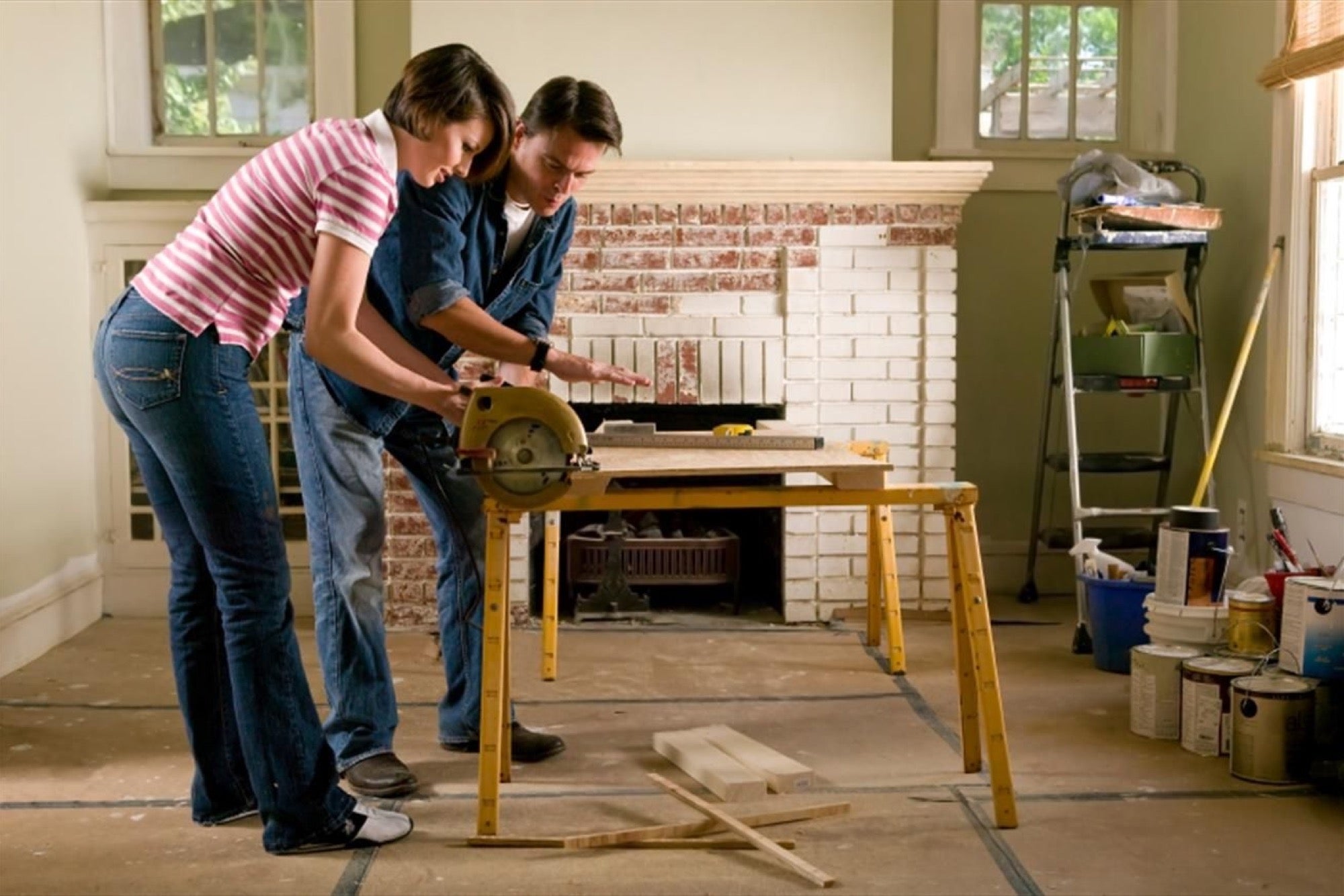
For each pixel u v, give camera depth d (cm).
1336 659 316
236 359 244
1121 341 458
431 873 254
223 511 244
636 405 500
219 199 245
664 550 496
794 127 489
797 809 283
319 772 261
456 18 482
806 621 492
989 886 247
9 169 425
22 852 264
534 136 294
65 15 473
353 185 238
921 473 495
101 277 493
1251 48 470
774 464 274
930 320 491
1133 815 285
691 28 486
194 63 520
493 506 269
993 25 533
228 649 254
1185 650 349
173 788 305
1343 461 416
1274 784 306
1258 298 448
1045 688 396
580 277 487
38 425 446
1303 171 436
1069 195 462
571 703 380
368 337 289
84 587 483
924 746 337
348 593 301
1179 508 373
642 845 268
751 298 489
